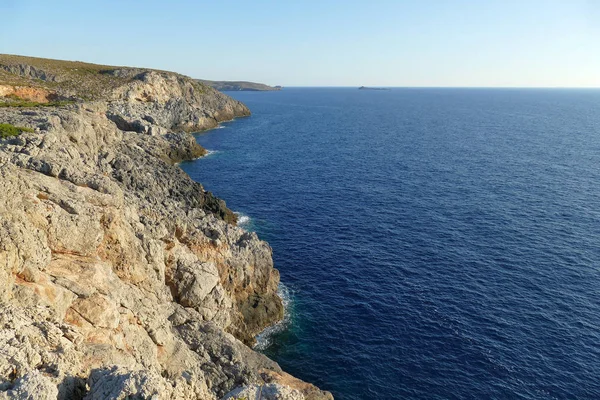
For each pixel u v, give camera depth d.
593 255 59.09
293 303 49.19
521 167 111.88
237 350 33.97
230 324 42.16
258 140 157.50
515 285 51.81
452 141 157.25
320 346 42.12
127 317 26.52
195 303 39.81
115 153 66.62
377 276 54.50
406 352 40.91
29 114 66.44
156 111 158.25
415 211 77.50
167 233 40.41
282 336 43.81
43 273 23.30
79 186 32.22
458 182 96.81
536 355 40.09
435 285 52.16
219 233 48.28
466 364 39.22
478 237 65.62
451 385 36.91
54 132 52.66
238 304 46.06
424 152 134.50
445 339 42.50
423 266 56.81
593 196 85.12
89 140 60.75
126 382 15.45
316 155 129.38
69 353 17.64
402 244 63.53
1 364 14.41
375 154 131.12
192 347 32.75
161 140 116.06
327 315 46.84
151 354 26.44
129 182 59.47
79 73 160.75
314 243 64.12
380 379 37.78
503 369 38.44
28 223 23.61
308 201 83.56
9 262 20.72
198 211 55.69
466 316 45.97
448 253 60.41
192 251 44.53
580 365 38.78
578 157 125.31
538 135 173.38
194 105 190.75
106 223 30.44
